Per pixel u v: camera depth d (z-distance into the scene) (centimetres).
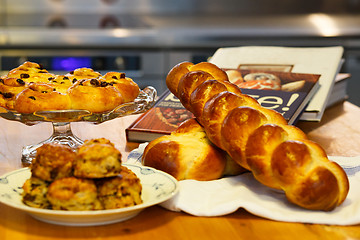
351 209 69
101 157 63
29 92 93
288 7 380
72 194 63
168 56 313
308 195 65
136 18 366
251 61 147
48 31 312
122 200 65
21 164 94
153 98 114
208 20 376
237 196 72
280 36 329
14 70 106
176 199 70
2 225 65
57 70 306
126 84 104
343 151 107
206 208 69
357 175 82
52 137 106
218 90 80
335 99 158
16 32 304
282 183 67
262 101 114
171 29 366
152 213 70
